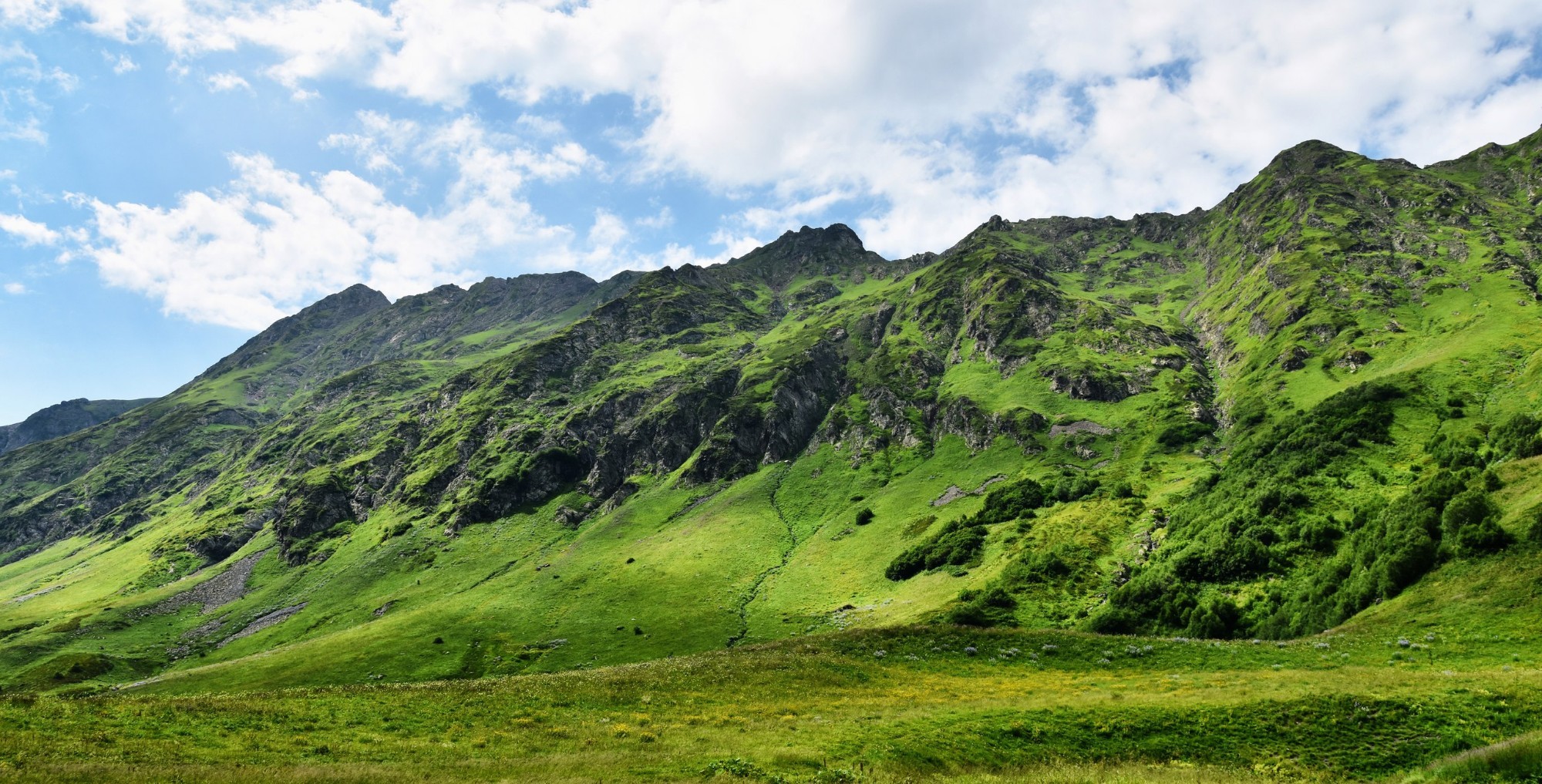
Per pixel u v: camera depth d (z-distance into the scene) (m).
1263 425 166.50
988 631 71.00
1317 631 75.12
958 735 38.19
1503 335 149.00
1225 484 125.25
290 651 141.25
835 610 129.00
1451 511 71.00
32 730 33.62
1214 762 35.41
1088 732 38.66
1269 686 43.97
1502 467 82.12
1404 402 127.31
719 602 142.25
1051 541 125.69
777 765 33.75
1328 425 127.94
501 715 43.81
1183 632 87.88
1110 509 134.88
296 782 29.89
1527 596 55.94
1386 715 37.16
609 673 58.03
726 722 43.59
